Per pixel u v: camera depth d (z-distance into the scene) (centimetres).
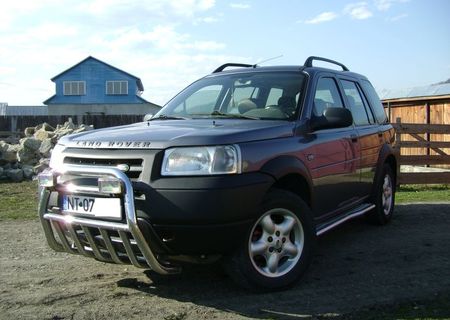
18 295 441
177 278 485
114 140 429
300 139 485
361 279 490
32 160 1412
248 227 414
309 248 465
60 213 438
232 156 406
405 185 1284
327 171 524
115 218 399
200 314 400
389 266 536
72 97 5875
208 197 389
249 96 546
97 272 505
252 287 436
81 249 437
